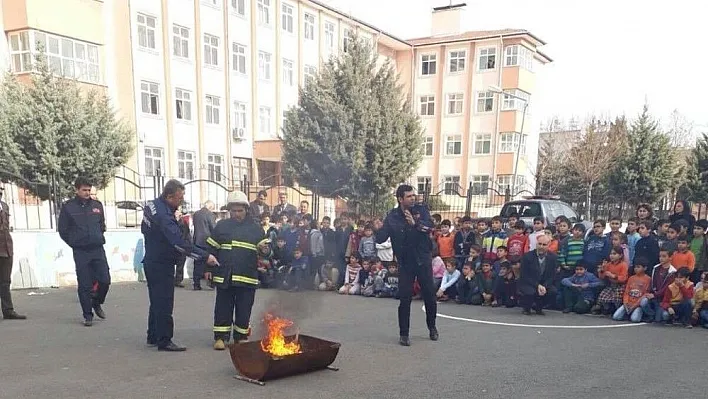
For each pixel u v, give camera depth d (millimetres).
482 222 10625
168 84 24750
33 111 16422
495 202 24422
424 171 38031
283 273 11242
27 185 12852
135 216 17625
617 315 8273
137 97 23406
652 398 4688
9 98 16469
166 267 5961
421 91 38125
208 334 6906
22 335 6715
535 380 5160
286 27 30938
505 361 5820
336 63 22797
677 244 8344
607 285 8758
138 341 6469
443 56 37219
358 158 21516
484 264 9703
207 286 11234
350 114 21531
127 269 11922
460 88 36750
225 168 27719
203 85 26438
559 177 36125
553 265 8898
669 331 7445
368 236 11180
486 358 5930
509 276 9383
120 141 18297
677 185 31250
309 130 21703
